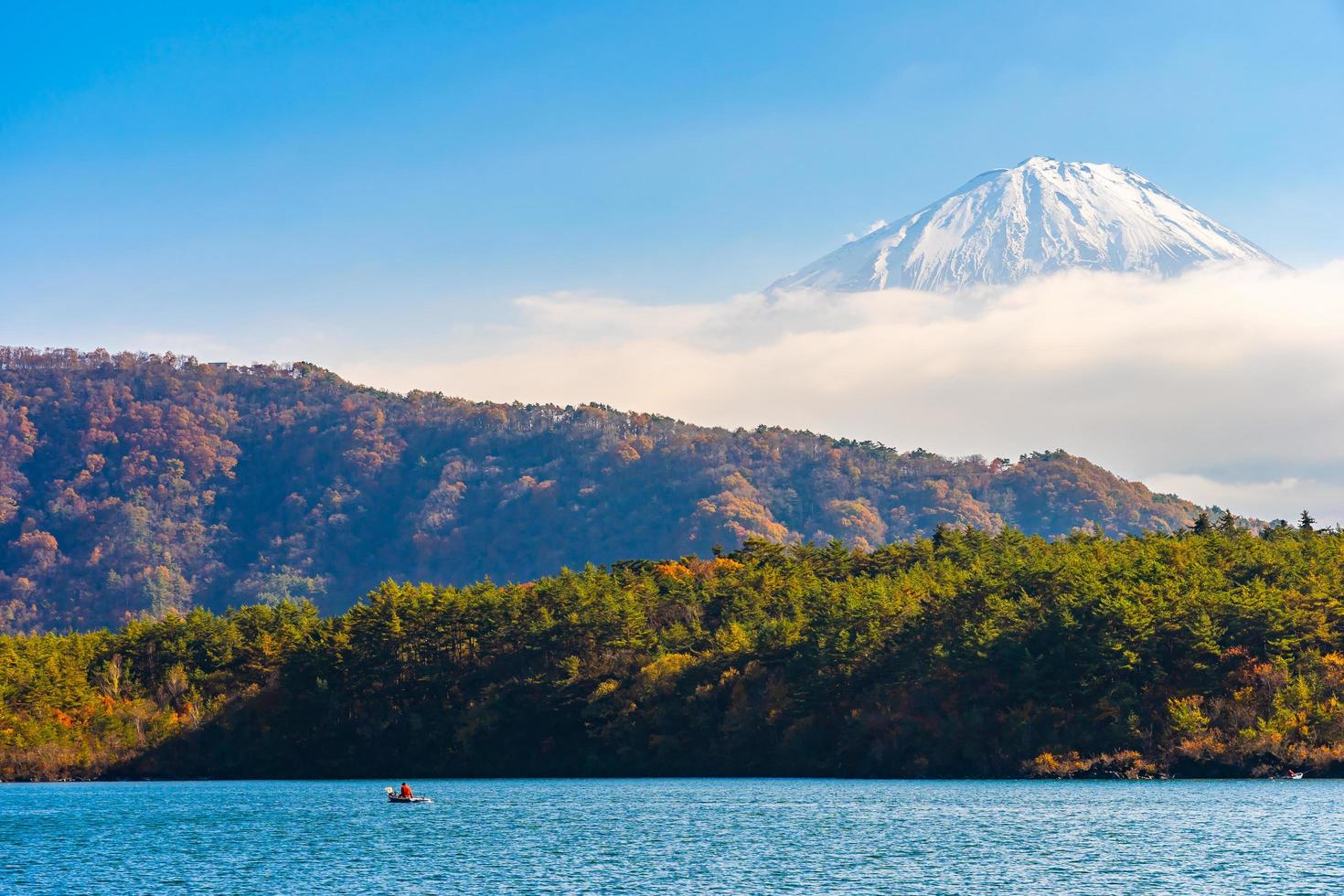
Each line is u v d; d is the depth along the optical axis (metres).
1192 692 123.38
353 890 69.62
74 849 86.00
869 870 72.62
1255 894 64.44
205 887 71.31
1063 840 82.19
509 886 69.81
